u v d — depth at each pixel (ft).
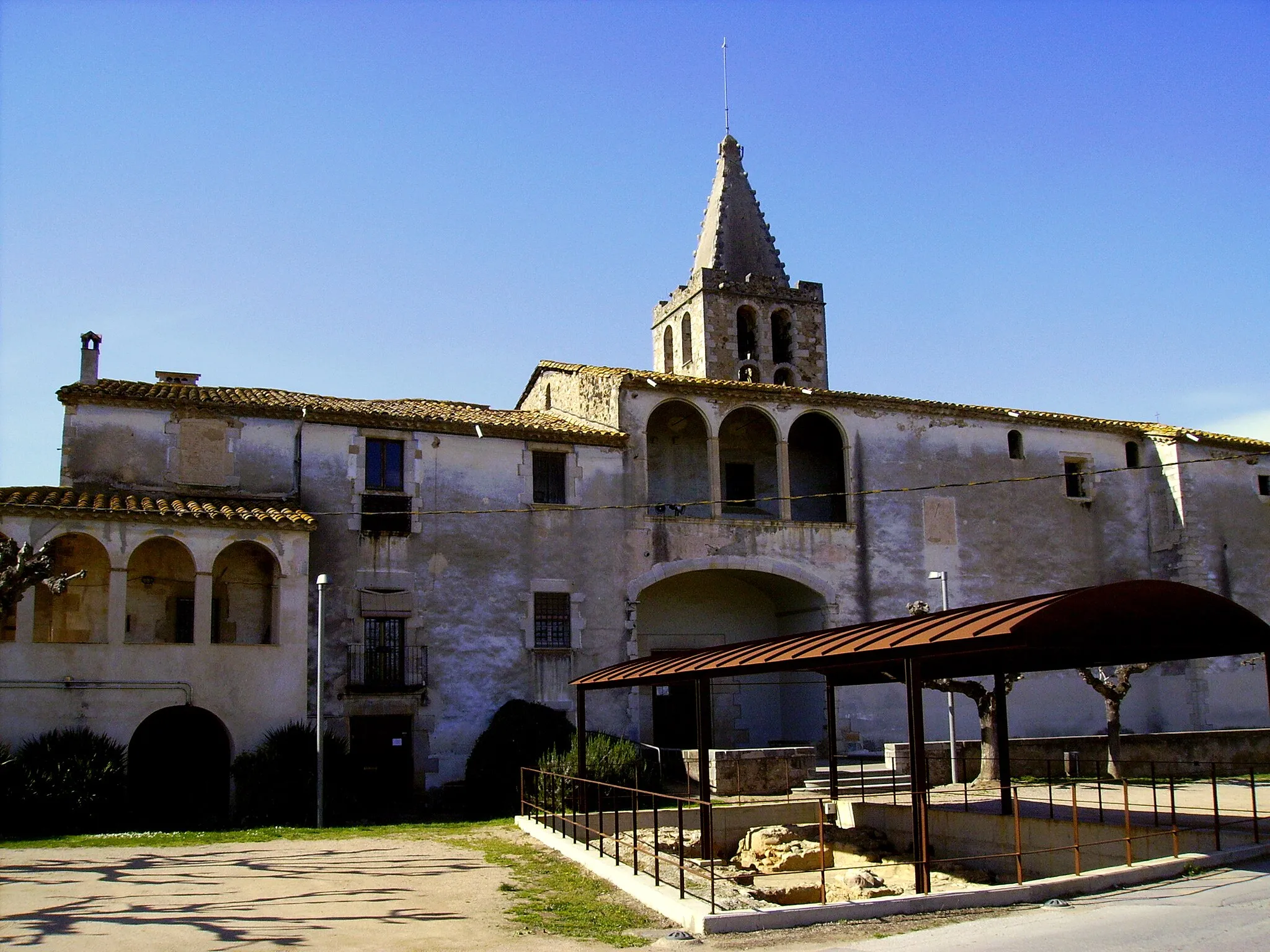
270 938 40.24
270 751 77.36
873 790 83.76
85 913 43.86
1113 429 121.80
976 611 51.01
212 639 86.02
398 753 88.99
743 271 145.89
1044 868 63.16
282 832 70.18
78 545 83.82
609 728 95.86
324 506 90.53
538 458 99.14
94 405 86.74
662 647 107.86
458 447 95.66
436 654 91.09
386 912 45.32
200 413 89.25
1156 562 120.98
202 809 83.35
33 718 74.84
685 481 110.73
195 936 40.24
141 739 84.02
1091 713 114.32
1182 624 50.60
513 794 84.79
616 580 98.68
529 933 42.06
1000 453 116.98
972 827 67.67
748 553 104.06
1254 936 36.76
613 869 53.42
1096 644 48.93
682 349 146.41
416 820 80.69
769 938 40.86
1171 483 120.26
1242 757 99.91
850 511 109.09
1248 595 120.16
